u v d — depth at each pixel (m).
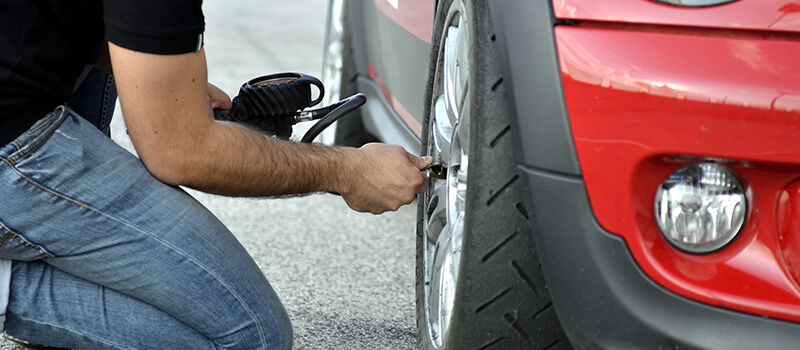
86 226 1.39
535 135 1.23
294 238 2.74
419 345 1.80
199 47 1.32
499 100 1.31
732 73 1.13
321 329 2.06
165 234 1.44
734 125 1.13
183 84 1.32
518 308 1.35
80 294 1.49
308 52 6.53
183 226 1.45
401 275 2.47
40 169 1.33
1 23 1.27
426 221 1.89
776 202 1.19
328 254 2.61
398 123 2.52
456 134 1.58
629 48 1.17
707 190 1.20
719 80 1.13
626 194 1.19
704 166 1.19
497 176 1.31
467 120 1.44
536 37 1.23
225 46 6.54
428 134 1.95
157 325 1.51
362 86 2.96
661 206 1.21
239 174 1.45
